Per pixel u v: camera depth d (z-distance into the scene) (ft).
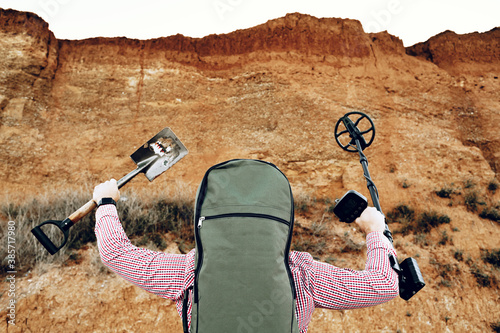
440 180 35.19
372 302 3.76
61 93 43.04
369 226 4.39
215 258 3.63
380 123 42.22
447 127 43.62
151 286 3.97
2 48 41.34
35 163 36.29
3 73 39.83
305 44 50.34
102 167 38.78
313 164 37.65
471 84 49.19
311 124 41.63
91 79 44.98
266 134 41.65
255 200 3.93
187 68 48.57
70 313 14.25
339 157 38.14
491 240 27.73
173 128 42.83
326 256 21.66
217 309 3.41
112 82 45.34
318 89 45.83
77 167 37.93
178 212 20.63
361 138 6.79
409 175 35.70
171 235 19.07
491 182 34.86
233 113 44.78
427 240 26.66
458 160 37.65
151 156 5.87
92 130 41.19
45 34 44.98
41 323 13.75
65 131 40.22
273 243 3.68
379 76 48.57
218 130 43.09
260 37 51.08
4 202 22.95
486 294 22.40
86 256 16.39
